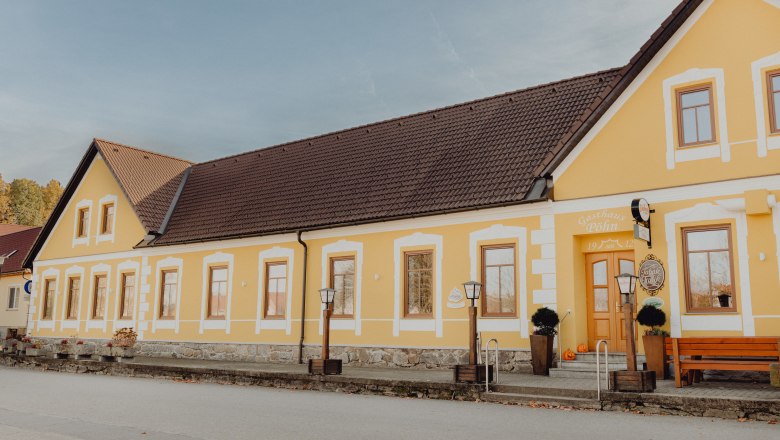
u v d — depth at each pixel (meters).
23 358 24.67
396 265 20.00
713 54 15.52
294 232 22.36
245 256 24.05
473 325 14.22
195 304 25.31
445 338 18.75
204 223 25.95
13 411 12.34
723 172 15.07
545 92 21.34
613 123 16.70
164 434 9.83
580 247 17.33
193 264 25.72
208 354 24.53
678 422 10.53
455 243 18.94
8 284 39.41
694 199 15.37
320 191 23.36
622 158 16.45
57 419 11.34
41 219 69.00
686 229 15.45
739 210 14.74
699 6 15.78
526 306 17.48
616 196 16.41
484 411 11.99
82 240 30.73
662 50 16.20
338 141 26.11
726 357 13.95
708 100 15.59
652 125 16.14
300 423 10.70
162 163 31.12
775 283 14.19
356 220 20.55
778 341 11.85
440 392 13.94
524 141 19.55
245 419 11.18
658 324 14.86
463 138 21.53
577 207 16.97
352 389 15.18
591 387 13.11
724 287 14.88
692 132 15.71
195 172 31.03
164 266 26.75
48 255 32.62
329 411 12.09
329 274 21.55
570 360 16.45
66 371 22.44
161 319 26.39
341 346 20.77
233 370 17.55
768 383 13.67
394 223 20.19
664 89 16.09
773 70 14.80
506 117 21.31
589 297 17.30
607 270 17.14
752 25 15.16
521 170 18.36
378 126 25.47
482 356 18.03
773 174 14.47
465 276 18.64
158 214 28.03
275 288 23.09
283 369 18.33
